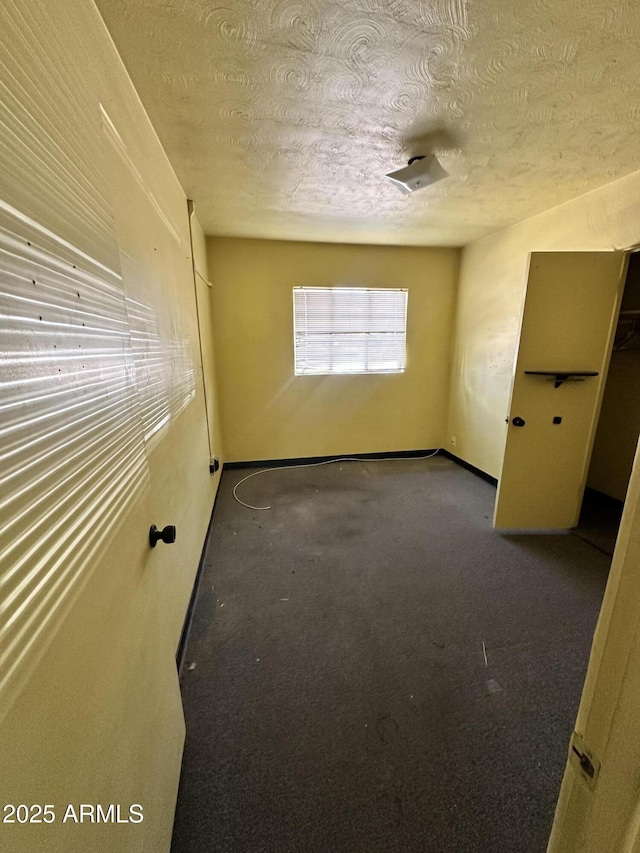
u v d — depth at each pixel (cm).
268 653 153
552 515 251
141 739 77
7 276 41
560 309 221
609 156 184
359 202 244
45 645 45
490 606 180
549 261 214
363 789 105
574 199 242
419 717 126
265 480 351
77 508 56
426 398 409
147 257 123
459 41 109
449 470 377
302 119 147
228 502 304
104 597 63
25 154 46
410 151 176
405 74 123
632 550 33
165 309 149
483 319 344
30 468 44
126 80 112
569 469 244
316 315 364
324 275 356
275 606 182
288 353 367
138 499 86
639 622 33
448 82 127
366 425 403
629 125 156
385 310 377
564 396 233
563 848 43
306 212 262
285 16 99
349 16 100
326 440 398
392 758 113
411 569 211
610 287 218
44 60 53
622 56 115
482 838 94
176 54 110
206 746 116
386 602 184
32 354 45
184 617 162
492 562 218
